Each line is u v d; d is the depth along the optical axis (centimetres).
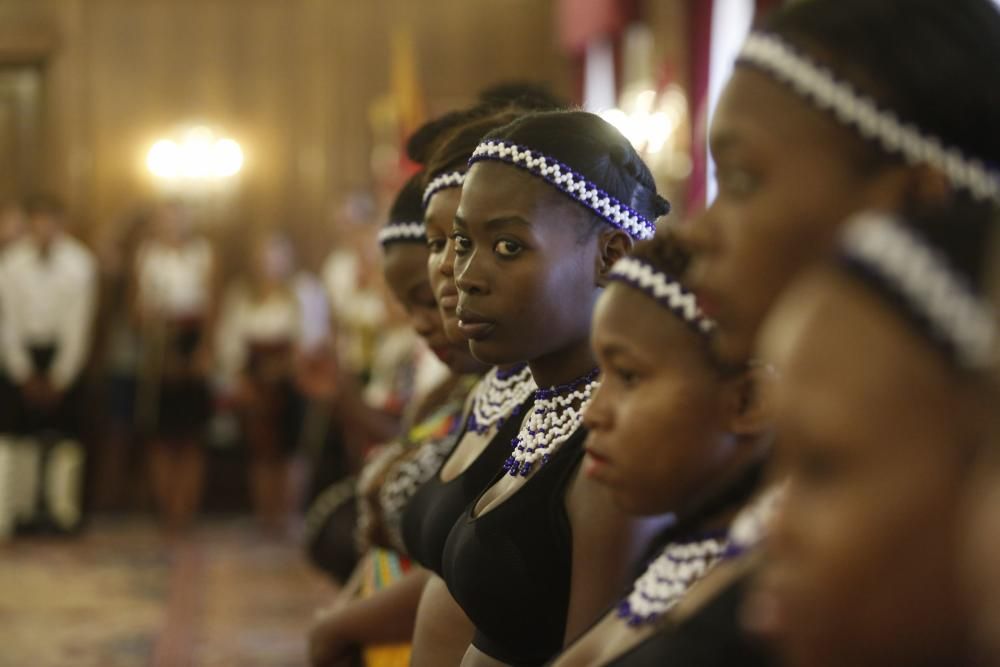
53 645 621
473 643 163
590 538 139
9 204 998
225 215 1101
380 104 1110
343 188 1105
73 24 1091
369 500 248
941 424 60
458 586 155
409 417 270
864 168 91
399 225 208
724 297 96
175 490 966
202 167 1096
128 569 825
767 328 96
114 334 977
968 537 59
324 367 846
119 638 636
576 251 152
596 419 111
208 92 1105
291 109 1111
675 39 768
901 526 61
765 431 107
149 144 1099
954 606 61
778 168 93
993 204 66
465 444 187
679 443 108
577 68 1049
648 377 108
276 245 964
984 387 59
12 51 1084
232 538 950
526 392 175
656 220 163
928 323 59
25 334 939
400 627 227
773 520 69
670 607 108
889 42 91
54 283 938
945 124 91
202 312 957
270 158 1110
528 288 150
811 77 91
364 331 659
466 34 1116
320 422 827
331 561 327
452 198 179
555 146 152
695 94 736
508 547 147
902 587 62
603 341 110
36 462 959
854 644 64
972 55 91
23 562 849
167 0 1102
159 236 962
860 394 61
